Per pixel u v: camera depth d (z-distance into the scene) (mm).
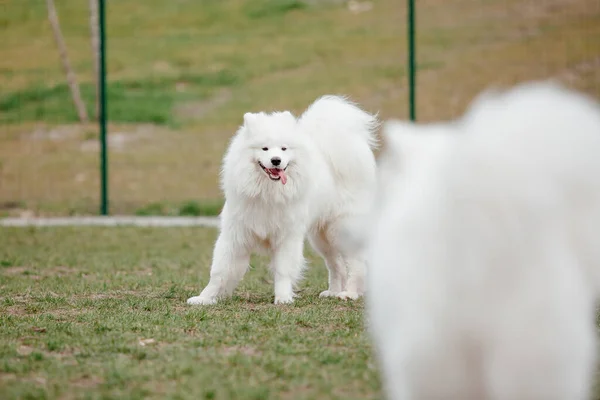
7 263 14125
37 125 31219
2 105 33125
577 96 3863
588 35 34406
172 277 12703
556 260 3562
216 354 7031
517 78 31656
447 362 3701
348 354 7082
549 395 3561
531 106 3646
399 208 4117
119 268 13836
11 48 39250
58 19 43188
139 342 7582
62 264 14250
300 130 10281
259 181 9922
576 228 3691
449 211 3668
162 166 27766
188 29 44344
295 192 10086
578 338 3588
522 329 3543
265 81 36781
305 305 10000
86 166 27438
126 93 35469
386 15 43156
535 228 3514
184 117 33188
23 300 10359
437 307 3699
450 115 29969
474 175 3553
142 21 45375
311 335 7945
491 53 34656
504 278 3545
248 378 6277
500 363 3586
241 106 34156
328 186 10688
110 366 6594
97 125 31656
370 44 39156
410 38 19797
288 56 39438
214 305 9844
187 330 8242
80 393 5879
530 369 3543
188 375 6336
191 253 15844
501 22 38062
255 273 13633
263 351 7195
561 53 33062
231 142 10477
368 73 35500
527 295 3539
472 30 37844
